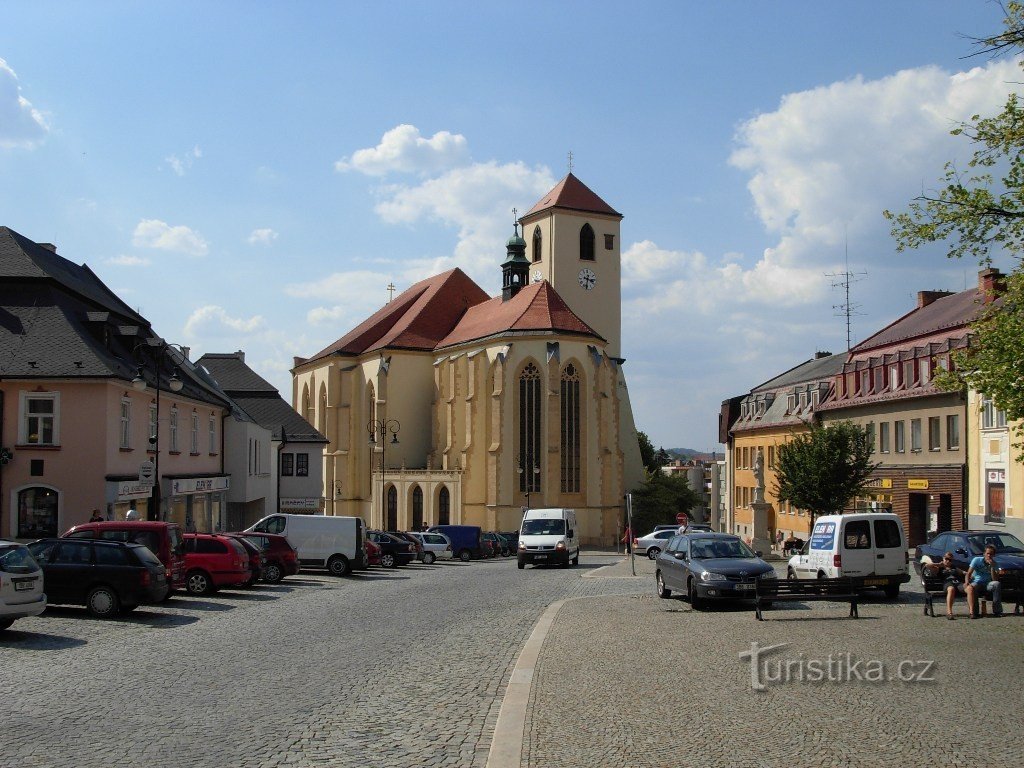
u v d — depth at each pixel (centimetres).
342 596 3203
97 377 3922
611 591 3425
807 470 5419
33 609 2114
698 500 11400
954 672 1614
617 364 11069
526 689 1482
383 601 3017
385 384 10300
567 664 1723
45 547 2531
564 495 8981
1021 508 4431
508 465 8950
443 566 5512
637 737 1187
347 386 10888
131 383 3828
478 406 9300
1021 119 2034
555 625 2305
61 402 3956
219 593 3300
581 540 8981
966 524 4941
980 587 2406
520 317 9231
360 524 4394
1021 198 2067
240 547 3306
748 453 8656
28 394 3950
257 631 2256
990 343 2119
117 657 1850
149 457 4538
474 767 1073
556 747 1140
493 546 7175
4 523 3931
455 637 2141
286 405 8350
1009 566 2650
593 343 9200
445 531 6700
